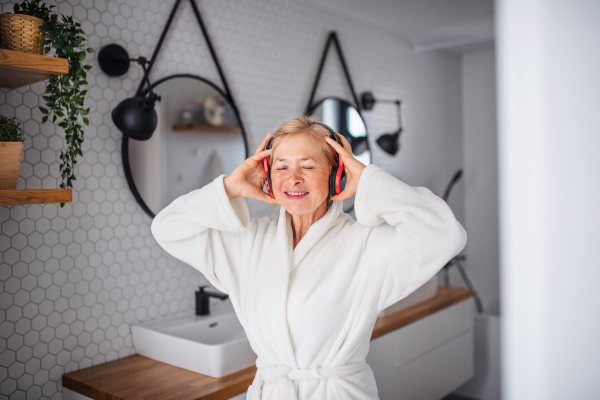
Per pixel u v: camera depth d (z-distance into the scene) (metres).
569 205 0.37
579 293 0.37
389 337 2.04
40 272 1.49
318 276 1.06
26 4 1.35
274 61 2.25
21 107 1.44
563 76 0.38
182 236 1.12
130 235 1.72
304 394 1.03
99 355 1.64
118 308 1.69
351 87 2.64
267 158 1.08
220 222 1.07
